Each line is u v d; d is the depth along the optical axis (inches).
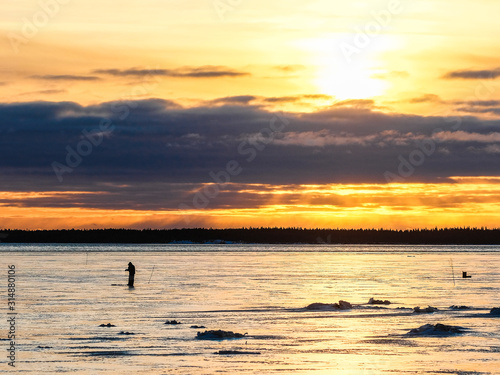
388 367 1596.9
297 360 1668.3
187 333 2050.9
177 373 1526.8
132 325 2203.5
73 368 1568.7
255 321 2321.6
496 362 1651.1
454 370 1565.0
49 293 3289.9
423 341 1930.4
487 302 2992.1
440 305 2844.5
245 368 1578.5
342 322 2304.4
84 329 2111.2
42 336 1982.0
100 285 3853.3
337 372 1544.0
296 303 2898.6
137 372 1531.7
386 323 2289.6
